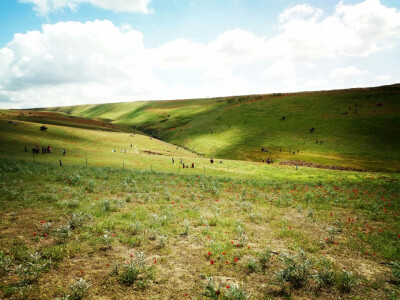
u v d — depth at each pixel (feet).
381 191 86.07
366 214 52.21
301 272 24.89
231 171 172.35
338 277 24.26
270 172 168.96
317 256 30.09
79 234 32.50
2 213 38.01
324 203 63.41
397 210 55.98
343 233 39.47
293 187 92.68
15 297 18.98
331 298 21.43
